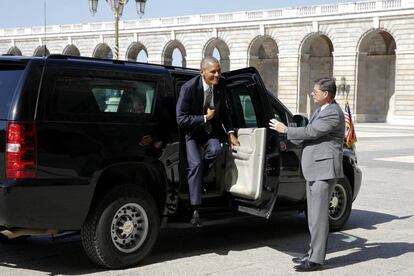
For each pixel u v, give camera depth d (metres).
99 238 6.48
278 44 64.88
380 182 14.95
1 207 5.91
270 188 7.00
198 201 6.98
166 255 7.41
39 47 87.25
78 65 6.39
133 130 6.68
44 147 6.03
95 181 6.35
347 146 9.37
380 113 61.38
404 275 6.69
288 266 6.97
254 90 7.16
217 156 7.14
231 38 69.12
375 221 10.02
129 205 6.68
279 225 9.52
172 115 7.07
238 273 6.62
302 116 8.38
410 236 8.85
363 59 59.56
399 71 55.81
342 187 9.09
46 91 6.12
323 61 66.56
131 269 6.71
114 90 6.65
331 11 60.16
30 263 6.94
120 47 80.12
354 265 7.08
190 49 73.06
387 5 56.03
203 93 7.04
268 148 7.00
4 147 5.95
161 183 7.00
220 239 8.43
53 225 6.15
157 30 75.88
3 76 6.27
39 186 5.98
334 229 9.11
